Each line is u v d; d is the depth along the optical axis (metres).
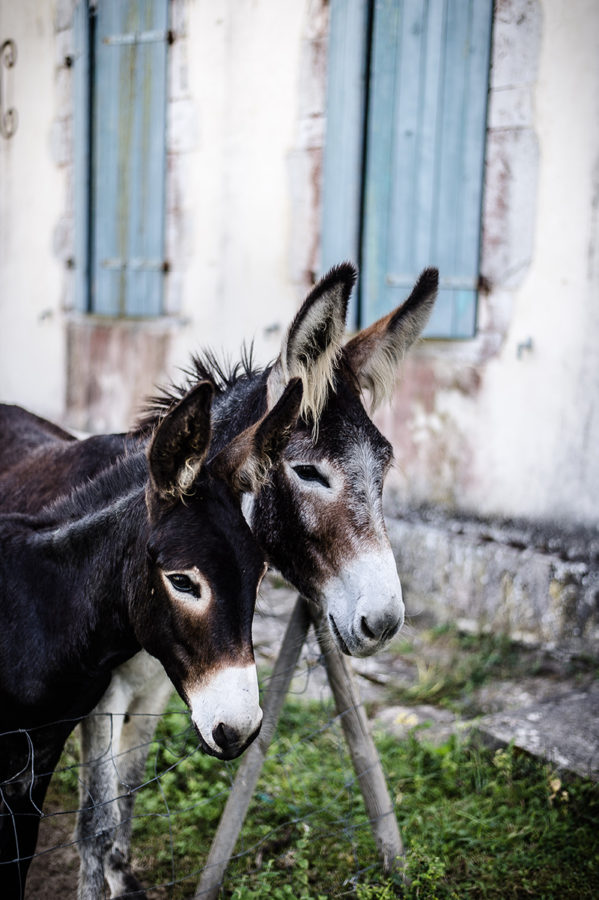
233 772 3.34
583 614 4.48
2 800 2.19
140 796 3.22
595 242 4.55
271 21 5.74
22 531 2.22
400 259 5.20
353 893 2.72
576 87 4.55
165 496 1.87
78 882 2.51
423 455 5.30
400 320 2.69
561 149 4.63
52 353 7.73
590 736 3.54
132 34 6.41
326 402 2.45
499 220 4.88
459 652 4.59
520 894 2.78
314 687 4.12
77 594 2.12
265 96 5.85
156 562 1.88
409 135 5.06
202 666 1.81
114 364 7.07
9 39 7.79
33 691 2.10
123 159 6.62
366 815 3.11
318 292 2.39
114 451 2.70
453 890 2.76
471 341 5.06
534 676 4.33
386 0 5.03
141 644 2.06
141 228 6.61
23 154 7.82
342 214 5.35
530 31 4.66
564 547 4.72
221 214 6.20
